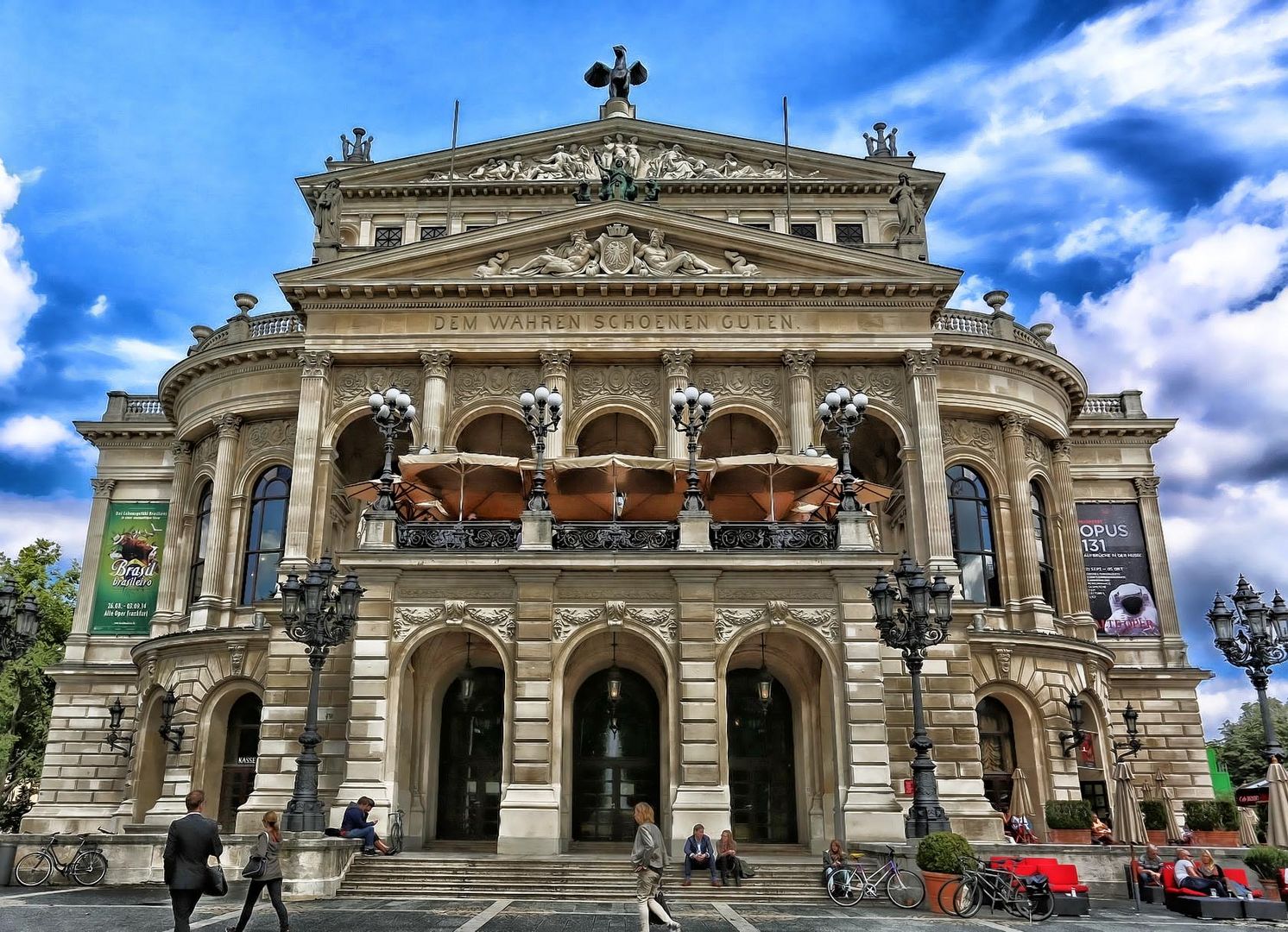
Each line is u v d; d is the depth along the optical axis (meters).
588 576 30.22
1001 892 22.42
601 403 40.12
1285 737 71.62
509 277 40.16
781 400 40.19
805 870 26.67
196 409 45.53
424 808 32.12
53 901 22.81
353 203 50.38
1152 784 46.62
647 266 40.75
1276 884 24.67
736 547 30.86
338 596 27.64
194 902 15.18
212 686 40.19
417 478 35.56
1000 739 40.62
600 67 54.44
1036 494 45.78
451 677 35.22
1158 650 49.41
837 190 50.12
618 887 25.52
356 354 40.06
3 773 52.72
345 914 21.52
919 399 39.50
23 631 27.02
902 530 42.22
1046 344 47.94
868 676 29.19
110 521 51.00
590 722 35.41
